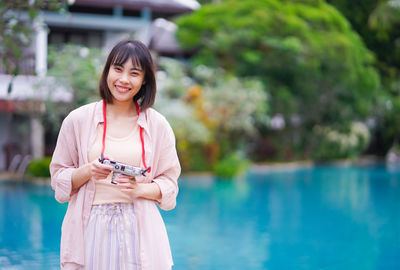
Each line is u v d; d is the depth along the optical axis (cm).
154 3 1681
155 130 241
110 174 233
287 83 2308
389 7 2450
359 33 2745
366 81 2320
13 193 1204
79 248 226
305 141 2519
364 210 1107
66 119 237
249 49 2170
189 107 1741
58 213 955
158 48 2239
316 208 1123
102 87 241
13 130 1714
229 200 1214
